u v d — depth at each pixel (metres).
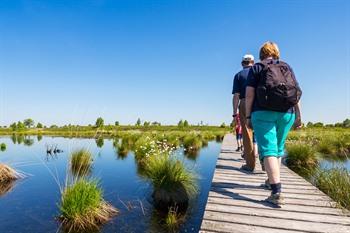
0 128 83.25
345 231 2.78
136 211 6.02
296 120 3.72
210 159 13.79
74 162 11.21
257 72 3.38
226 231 2.79
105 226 5.21
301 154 10.85
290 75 3.32
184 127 62.56
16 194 7.44
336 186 5.61
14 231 5.00
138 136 21.75
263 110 3.35
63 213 5.57
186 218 5.62
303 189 4.39
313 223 2.98
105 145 23.38
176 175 6.90
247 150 5.62
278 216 3.17
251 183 4.63
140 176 9.67
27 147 22.30
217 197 3.84
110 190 7.77
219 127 64.19
